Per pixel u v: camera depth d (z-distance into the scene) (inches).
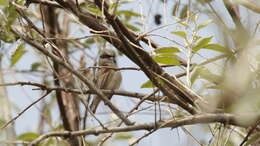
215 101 292.2
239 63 266.7
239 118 284.4
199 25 319.9
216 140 317.1
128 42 307.9
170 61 324.5
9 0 330.0
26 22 378.6
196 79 314.8
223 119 286.2
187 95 314.2
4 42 341.4
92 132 281.4
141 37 340.2
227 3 319.9
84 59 490.0
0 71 456.8
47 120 482.0
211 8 309.1
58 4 360.5
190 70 329.7
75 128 471.5
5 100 450.6
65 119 467.5
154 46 371.6
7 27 323.6
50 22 485.4
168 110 324.8
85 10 361.4
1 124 399.5
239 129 379.2
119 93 370.6
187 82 307.3
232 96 276.1
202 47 310.3
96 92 306.2
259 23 273.1
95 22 354.3
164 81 320.5
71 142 391.2
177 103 309.4
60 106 465.7
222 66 300.2
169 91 316.5
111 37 334.0
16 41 340.5
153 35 338.3
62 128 492.4
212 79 305.1
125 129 285.9
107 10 309.9
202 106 306.7
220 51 303.4
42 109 496.4
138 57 308.8
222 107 294.8
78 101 486.6
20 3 353.4
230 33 288.2
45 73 500.1
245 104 254.8
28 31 343.0
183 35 317.4
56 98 473.1
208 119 287.3
